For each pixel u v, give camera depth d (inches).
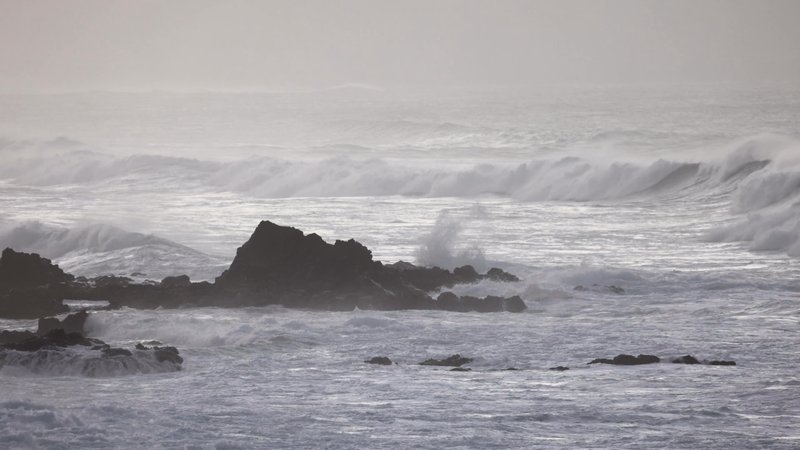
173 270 5649.6
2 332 4010.8
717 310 4606.3
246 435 2576.3
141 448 2428.6
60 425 2591.0
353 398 3043.8
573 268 5433.1
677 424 2743.6
